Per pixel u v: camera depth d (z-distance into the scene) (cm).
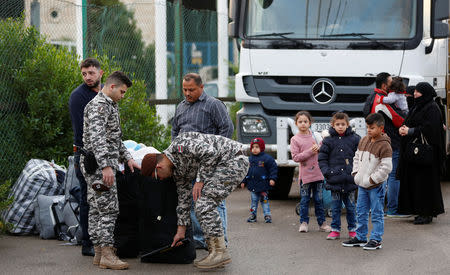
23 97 964
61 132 974
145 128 1141
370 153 747
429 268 664
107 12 1224
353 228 815
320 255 727
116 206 672
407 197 916
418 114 907
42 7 1065
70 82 994
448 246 768
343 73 1072
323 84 1077
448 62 1205
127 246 707
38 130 958
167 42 1458
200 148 634
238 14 1112
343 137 815
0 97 937
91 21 1157
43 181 841
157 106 1415
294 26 1092
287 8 1098
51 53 984
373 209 755
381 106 946
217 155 640
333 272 651
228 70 1719
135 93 1157
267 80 1092
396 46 1060
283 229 883
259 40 1096
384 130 954
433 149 907
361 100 1074
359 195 768
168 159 643
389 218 966
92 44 1155
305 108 1083
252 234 849
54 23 1092
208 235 652
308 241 804
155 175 648
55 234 809
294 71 1083
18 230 833
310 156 862
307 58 1080
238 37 1110
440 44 1155
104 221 667
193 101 720
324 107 1077
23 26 981
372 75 1063
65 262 692
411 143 906
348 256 721
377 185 750
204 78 1619
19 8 1003
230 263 691
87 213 714
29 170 858
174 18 1444
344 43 1072
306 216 867
